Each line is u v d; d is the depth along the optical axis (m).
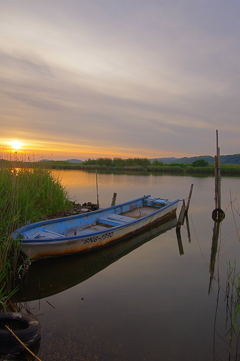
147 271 6.12
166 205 11.09
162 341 3.71
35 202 9.04
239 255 7.20
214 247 7.91
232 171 36.62
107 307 4.54
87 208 11.49
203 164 42.97
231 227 10.28
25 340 3.33
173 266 6.42
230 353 3.51
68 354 3.37
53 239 5.84
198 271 6.12
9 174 7.90
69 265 6.46
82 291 5.11
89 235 6.61
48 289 5.16
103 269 6.24
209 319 4.28
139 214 10.79
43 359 3.25
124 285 5.39
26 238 5.73
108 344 3.59
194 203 15.54
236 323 4.08
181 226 10.55
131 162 47.19
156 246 8.04
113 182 25.91
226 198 16.89
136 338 3.75
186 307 4.60
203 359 3.40
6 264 5.11
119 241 7.89
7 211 6.11
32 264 5.92
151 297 4.91
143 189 20.97
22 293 4.94
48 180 9.75
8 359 3.18
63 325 3.97
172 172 41.41
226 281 5.44
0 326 3.66
